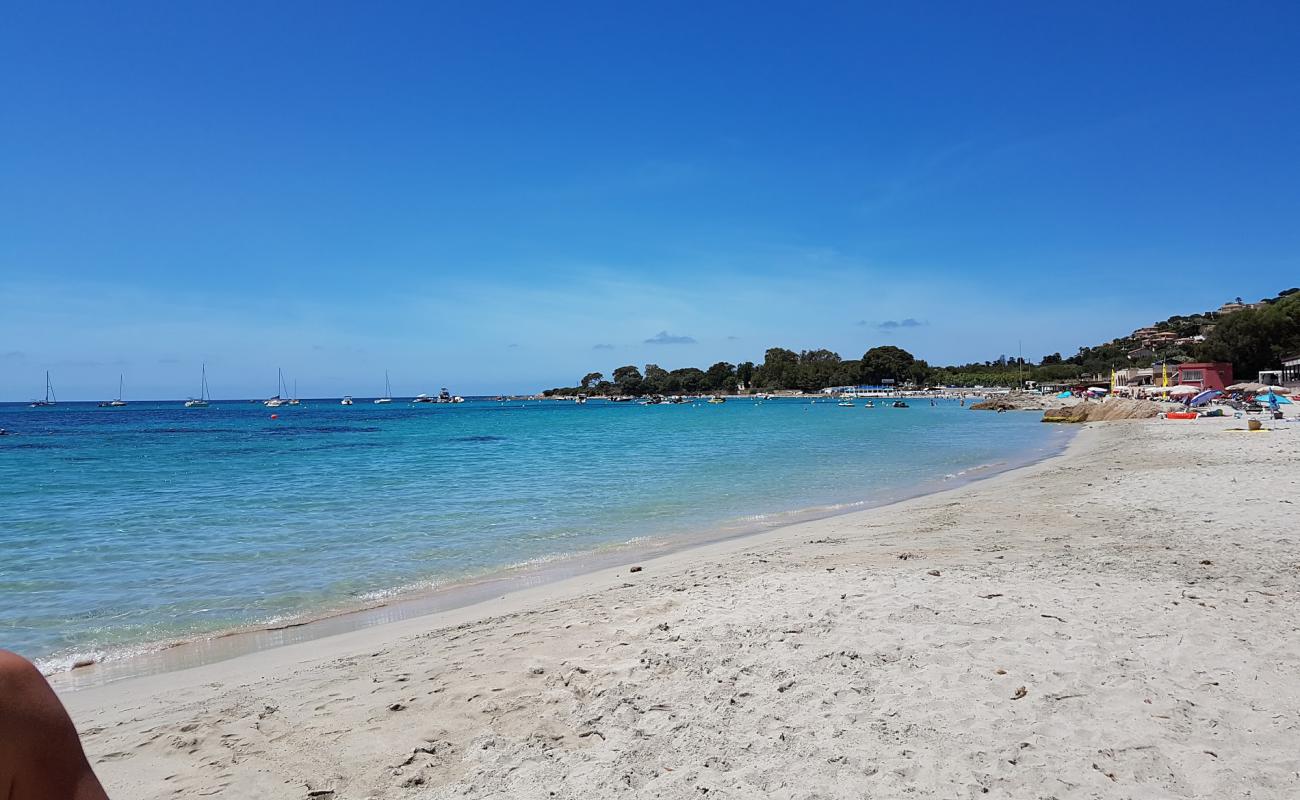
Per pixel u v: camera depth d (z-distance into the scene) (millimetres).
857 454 32188
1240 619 6727
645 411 127312
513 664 6660
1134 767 4238
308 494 20281
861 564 10234
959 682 5480
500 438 48562
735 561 11117
